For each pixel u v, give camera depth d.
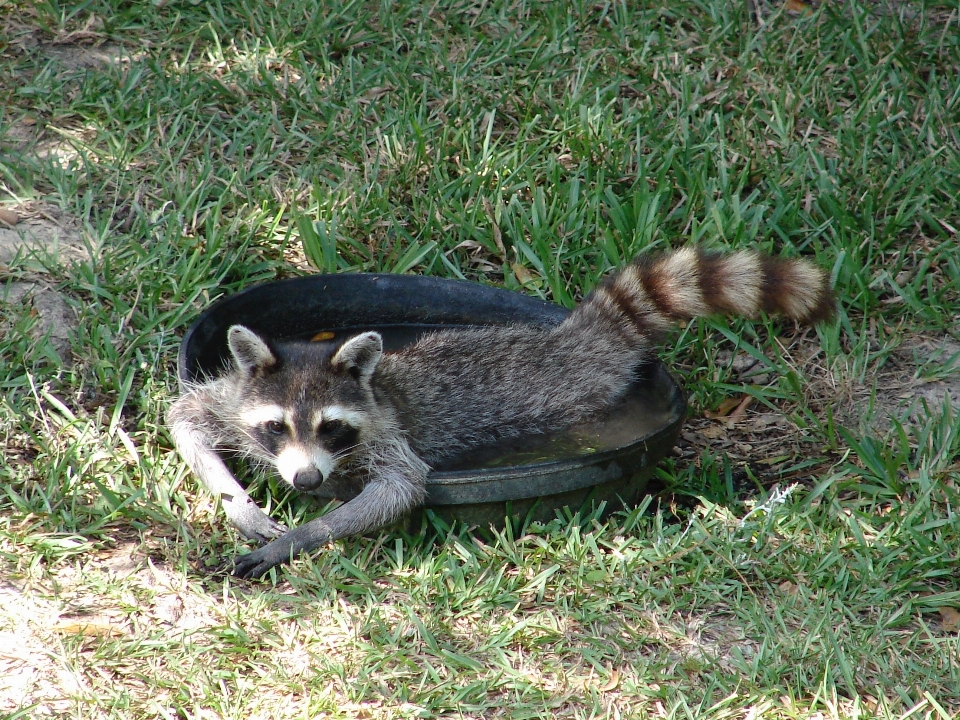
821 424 6.88
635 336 7.03
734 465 6.68
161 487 5.71
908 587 5.46
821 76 9.59
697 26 10.19
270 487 5.94
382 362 6.52
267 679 4.58
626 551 5.63
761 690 4.66
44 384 6.27
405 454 5.82
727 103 9.36
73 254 7.36
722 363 7.61
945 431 6.52
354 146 8.68
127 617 4.88
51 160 8.05
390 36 9.89
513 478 5.50
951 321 7.66
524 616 5.18
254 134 8.72
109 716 4.29
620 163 8.73
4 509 5.46
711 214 8.09
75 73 9.00
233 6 10.10
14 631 4.67
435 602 5.18
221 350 6.65
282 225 8.14
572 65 9.75
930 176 8.55
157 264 7.37
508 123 9.22
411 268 8.00
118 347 6.73
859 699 4.61
